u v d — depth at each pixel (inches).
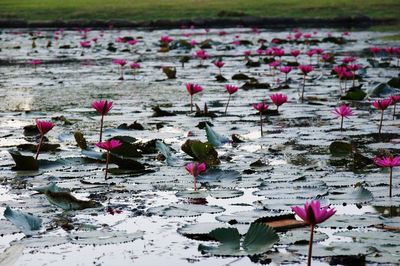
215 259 177.2
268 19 2160.4
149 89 642.8
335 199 234.8
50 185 251.6
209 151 302.4
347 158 314.0
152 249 185.5
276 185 257.9
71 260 176.6
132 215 219.9
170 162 305.9
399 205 227.6
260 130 396.2
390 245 183.9
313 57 1092.5
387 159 238.1
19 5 2664.9
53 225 208.4
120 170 289.6
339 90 621.9
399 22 2139.5
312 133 381.7
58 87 667.4
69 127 412.2
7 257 177.5
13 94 604.1
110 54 1218.6
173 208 225.6
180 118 444.8
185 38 1583.4
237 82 708.0
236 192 247.1
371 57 1038.4
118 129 395.9
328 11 2375.7
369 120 432.1
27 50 1322.6
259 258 176.7
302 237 192.9
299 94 592.4
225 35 1712.6
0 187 259.4
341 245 184.5
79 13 2372.0
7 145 352.5
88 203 229.8
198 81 721.6
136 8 2529.5
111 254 181.2
